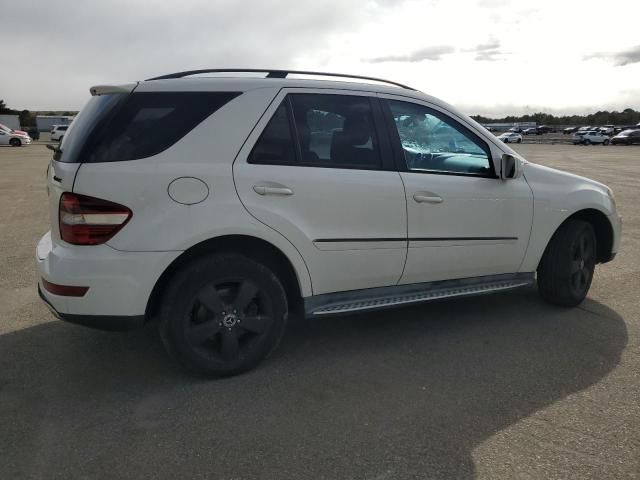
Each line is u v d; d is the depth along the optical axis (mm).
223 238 3068
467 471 2377
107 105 3014
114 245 2838
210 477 2328
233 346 3197
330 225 3301
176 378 3230
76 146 2959
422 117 3738
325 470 2379
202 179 2951
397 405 2936
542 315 4344
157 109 3012
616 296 4832
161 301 3035
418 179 3592
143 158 2896
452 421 2773
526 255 4156
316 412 2857
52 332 3908
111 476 2330
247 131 3119
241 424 2736
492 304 4613
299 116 3295
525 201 4035
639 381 3223
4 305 4484
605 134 53031
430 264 3721
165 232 2887
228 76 3283
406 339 3857
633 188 13328
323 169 3291
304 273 3297
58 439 2596
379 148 3518
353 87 3518
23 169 18562
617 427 2725
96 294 2844
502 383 3193
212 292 3088
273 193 3105
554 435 2652
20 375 3254
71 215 2836
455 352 3635
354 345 3746
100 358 3490
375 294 3621
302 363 3457
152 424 2734
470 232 3826
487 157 3947
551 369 3379
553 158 28250
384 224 3469
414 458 2467
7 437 2607
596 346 3734
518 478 2330
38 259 3172
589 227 4422
